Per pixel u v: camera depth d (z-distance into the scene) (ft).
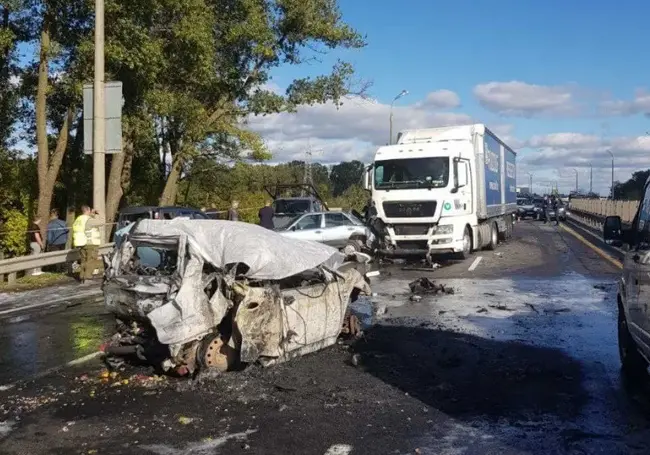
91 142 56.44
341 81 89.61
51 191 68.74
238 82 87.35
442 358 25.86
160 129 85.20
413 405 20.07
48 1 65.16
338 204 144.25
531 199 187.62
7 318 35.86
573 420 18.72
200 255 22.44
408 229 59.93
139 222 24.54
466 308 37.42
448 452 16.37
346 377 23.06
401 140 67.77
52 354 27.14
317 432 17.75
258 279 23.18
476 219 66.64
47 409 19.90
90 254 50.67
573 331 31.09
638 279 19.94
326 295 26.50
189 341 21.68
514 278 50.62
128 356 25.30
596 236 99.45
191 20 71.31
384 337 29.73
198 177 108.17
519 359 25.81
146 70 68.39
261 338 22.94
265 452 16.40
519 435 17.53
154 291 22.45
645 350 19.20
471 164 64.64
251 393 21.17
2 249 71.92
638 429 17.94
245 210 114.52
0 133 77.56
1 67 71.97
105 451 16.57
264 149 87.10
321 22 88.53
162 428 18.13
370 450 16.51
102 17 55.11
